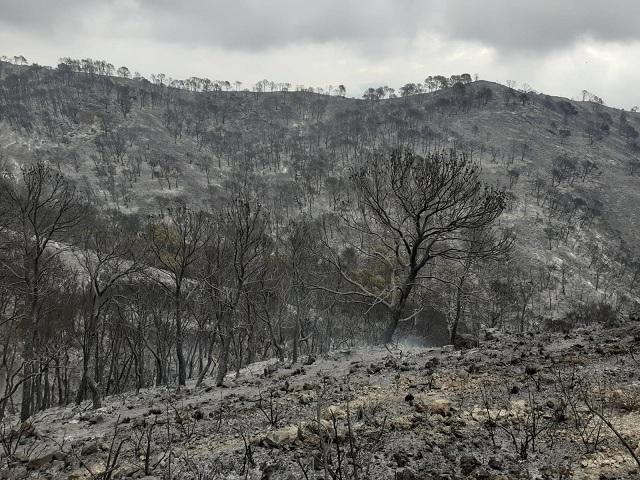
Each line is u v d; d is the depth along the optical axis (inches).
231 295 951.6
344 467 219.0
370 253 999.6
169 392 742.5
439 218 848.3
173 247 1403.8
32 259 1125.7
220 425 349.7
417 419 281.4
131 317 1440.7
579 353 411.8
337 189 5880.9
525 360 418.0
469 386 350.9
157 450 313.1
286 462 243.3
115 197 7062.0
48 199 1074.7
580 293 5182.1
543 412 270.1
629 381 310.2
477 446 234.5
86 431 471.2
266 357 1550.2
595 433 229.8
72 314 1363.2
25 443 427.5
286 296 1353.3
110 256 1110.4
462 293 964.0
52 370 1619.1
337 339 1535.4
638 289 5812.0
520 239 6205.7
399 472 205.5
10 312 1251.8
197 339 1518.2
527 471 200.4
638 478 179.8
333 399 372.5
